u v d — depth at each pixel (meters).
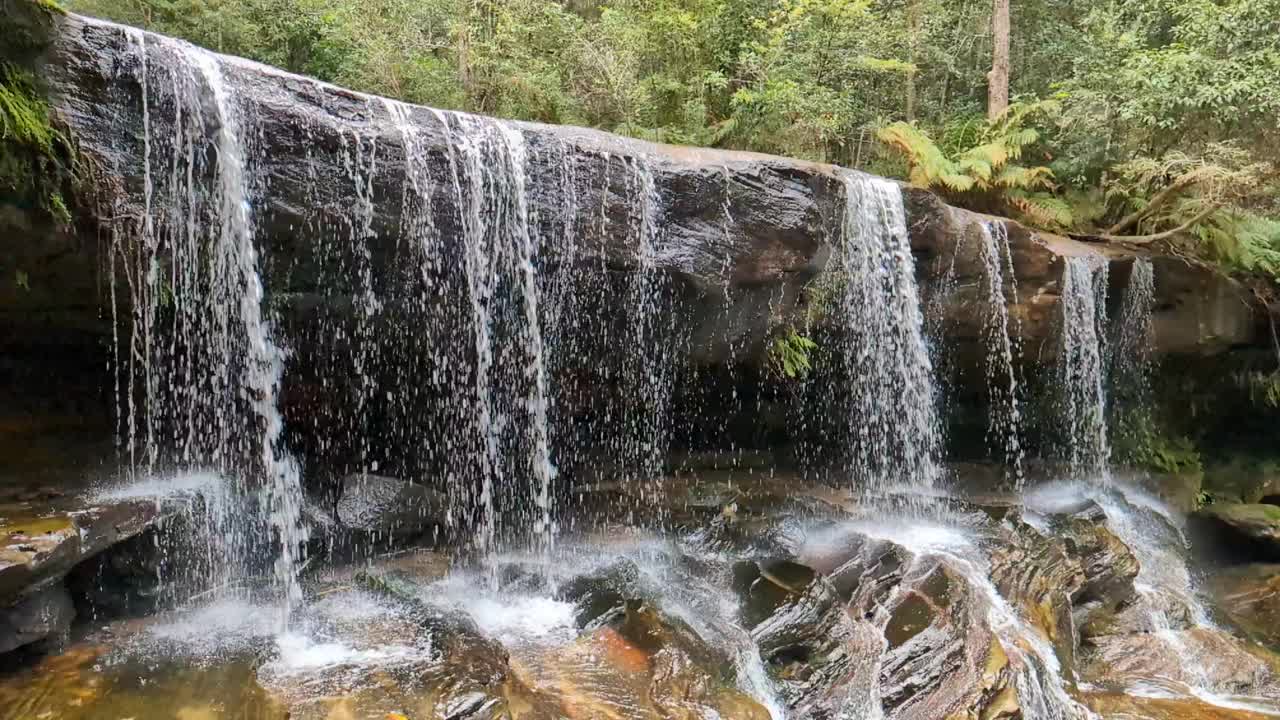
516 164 6.04
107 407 5.25
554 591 5.92
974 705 4.69
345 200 5.27
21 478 4.68
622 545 6.85
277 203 5.06
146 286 4.70
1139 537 8.66
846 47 11.70
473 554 6.54
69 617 4.18
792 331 7.61
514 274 6.13
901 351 8.23
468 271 5.90
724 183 6.83
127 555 4.62
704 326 7.17
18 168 3.95
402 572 5.96
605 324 6.76
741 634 5.28
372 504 6.48
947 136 12.79
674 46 11.68
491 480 6.75
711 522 7.13
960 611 5.51
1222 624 7.31
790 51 11.39
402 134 5.47
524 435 6.79
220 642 4.46
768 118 10.81
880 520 7.51
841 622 5.46
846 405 8.47
